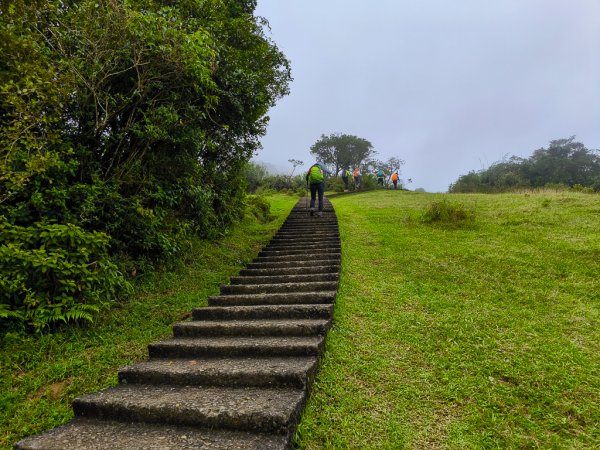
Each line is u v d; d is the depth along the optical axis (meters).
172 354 3.83
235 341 3.95
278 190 29.38
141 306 5.08
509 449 2.61
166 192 6.20
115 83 5.46
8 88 3.65
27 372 3.57
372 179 30.81
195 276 6.50
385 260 7.32
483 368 3.59
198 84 6.17
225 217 9.78
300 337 4.04
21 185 3.91
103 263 4.56
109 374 3.65
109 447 2.42
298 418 2.79
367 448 2.62
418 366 3.70
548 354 3.77
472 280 5.98
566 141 54.00
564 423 2.86
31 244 4.10
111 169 5.52
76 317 4.06
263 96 8.88
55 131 4.29
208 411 2.67
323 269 6.55
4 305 3.72
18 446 2.48
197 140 6.40
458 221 9.84
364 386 3.38
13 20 4.02
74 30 4.69
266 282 6.19
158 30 5.16
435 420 2.93
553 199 12.36
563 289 5.43
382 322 4.68
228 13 8.98
